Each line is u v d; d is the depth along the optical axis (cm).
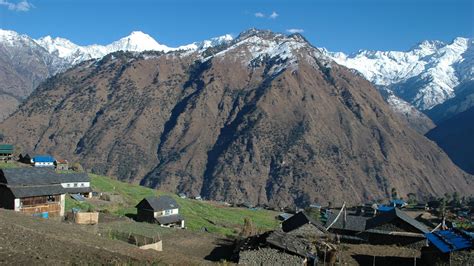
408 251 7262
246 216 14438
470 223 13850
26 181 7050
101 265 3753
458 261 5425
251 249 5897
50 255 3800
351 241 8144
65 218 7256
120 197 12331
